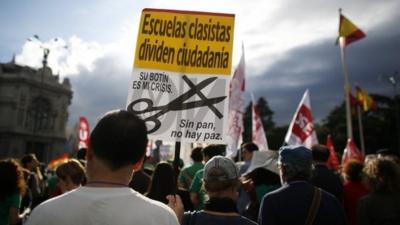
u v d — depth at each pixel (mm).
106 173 1848
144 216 1742
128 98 4305
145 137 1969
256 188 5012
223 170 2795
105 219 1714
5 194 4508
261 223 3346
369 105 33938
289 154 3461
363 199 3875
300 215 3246
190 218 2807
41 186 8680
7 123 77062
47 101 83875
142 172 5309
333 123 68562
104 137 1848
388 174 3760
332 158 11523
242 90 9867
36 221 1774
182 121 4273
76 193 1826
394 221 3621
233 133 9484
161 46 4426
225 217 2703
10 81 78188
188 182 6273
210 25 4484
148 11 4484
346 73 17656
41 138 81438
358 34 17797
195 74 4387
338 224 3264
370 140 60656
